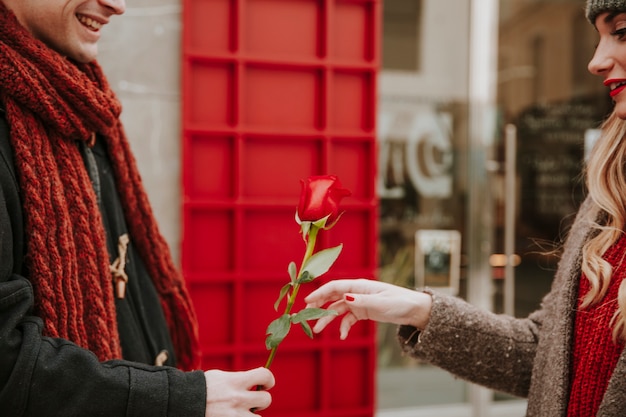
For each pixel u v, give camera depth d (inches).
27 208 46.6
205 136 112.8
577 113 168.4
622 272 48.6
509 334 57.1
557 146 167.5
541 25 165.2
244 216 115.9
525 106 165.2
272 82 116.1
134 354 57.4
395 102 158.7
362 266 121.3
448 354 56.1
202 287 114.2
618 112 47.3
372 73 119.7
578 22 167.0
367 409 122.0
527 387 57.6
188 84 110.1
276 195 117.1
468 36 161.5
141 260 64.0
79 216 50.6
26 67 47.1
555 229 168.1
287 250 118.2
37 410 40.7
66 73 49.4
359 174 121.6
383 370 161.9
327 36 115.6
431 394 163.2
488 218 163.8
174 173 111.4
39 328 43.2
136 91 108.7
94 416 41.8
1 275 42.6
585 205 55.8
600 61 46.9
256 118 115.5
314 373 120.3
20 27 48.0
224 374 45.1
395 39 158.2
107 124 54.0
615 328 46.3
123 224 59.9
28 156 47.0
